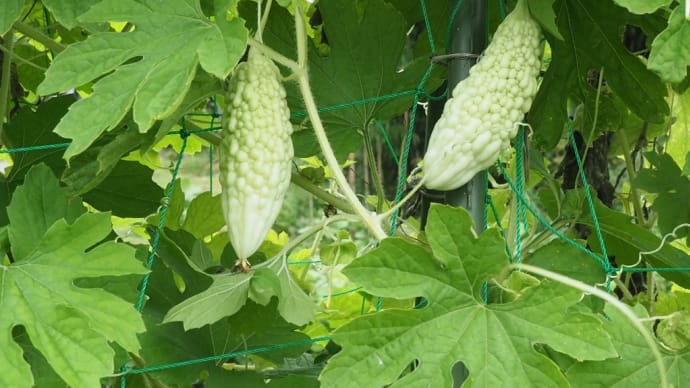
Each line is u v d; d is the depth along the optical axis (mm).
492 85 1181
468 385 1119
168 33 1107
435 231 1128
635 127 1641
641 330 1140
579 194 1428
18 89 1646
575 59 1375
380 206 1406
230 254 1414
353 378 1111
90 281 1233
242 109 1153
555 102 1389
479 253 1130
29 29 1406
